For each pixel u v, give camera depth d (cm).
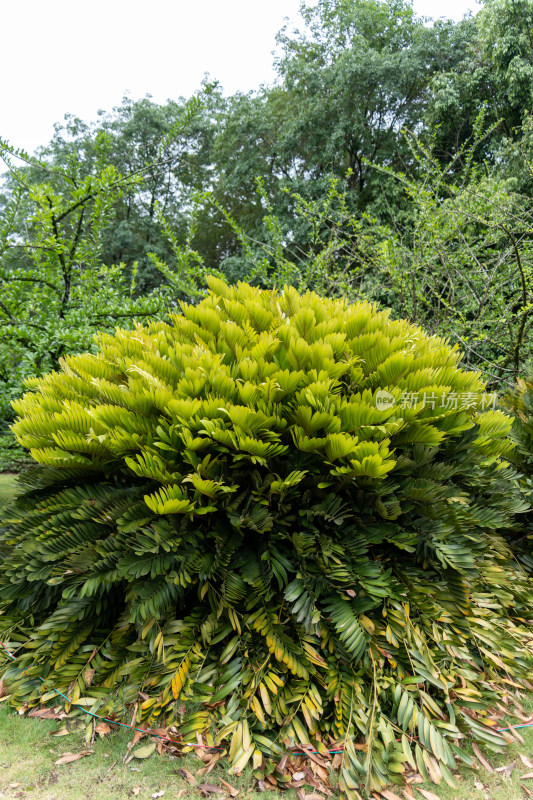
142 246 2198
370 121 1645
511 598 270
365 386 266
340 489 246
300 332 282
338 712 207
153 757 203
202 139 2114
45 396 275
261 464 227
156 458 227
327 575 223
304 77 1608
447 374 273
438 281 612
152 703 212
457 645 234
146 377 239
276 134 1784
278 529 239
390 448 257
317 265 660
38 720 220
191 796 187
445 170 665
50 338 432
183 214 2344
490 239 585
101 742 208
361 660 224
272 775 194
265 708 206
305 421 233
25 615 263
